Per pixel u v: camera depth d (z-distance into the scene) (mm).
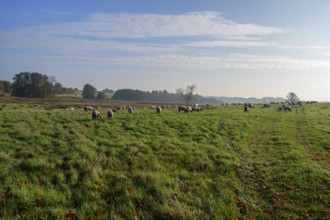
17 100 95812
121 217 9250
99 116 28234
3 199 9773
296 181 12562
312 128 28703
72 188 11102
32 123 22609
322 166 15016
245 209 10312
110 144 16766
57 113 31531
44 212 9250
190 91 160125
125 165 13609
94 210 9539
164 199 10281
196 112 40781
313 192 11508
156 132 22000
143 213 9492
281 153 17656
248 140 21531
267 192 11719
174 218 9219
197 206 10148
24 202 9695
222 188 11719
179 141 18625
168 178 12133
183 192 11203
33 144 15984
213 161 15078
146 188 11211
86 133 19578
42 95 144625
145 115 32562
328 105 66438
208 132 22953
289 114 44750
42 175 11922
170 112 38688
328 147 19594
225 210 9930
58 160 13398
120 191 10930
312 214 9922
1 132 18484
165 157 15164
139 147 16438
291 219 9688
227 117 34750
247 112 43812
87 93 186625
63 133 18859
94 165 13078
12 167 12445
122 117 29297
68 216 9195
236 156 16438
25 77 144625
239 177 13312
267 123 32906
